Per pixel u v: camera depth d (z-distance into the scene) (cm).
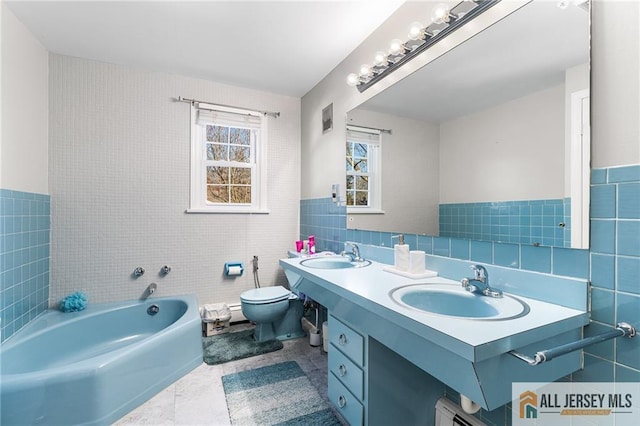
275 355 237
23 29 197
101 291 250
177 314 259
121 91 254
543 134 113
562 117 107
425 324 89
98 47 227
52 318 218
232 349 243
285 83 288
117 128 253
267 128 310
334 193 255
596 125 98
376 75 197
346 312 140
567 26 105
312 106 298
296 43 220
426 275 151
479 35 137
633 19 89
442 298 130
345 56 238
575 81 103
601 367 97
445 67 153
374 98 205
